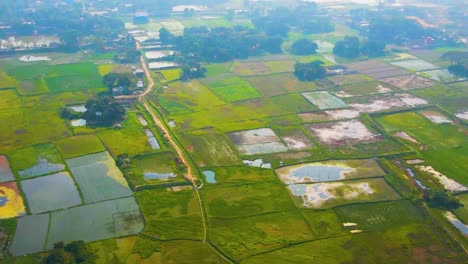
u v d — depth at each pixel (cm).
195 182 7731
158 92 11956
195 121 10200
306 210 7069
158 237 6394
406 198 7419
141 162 8350
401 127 10088
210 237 6419
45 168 8088
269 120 10344
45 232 6481
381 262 6038
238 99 11600
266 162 8469
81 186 7594
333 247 6275
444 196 7225
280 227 6662
